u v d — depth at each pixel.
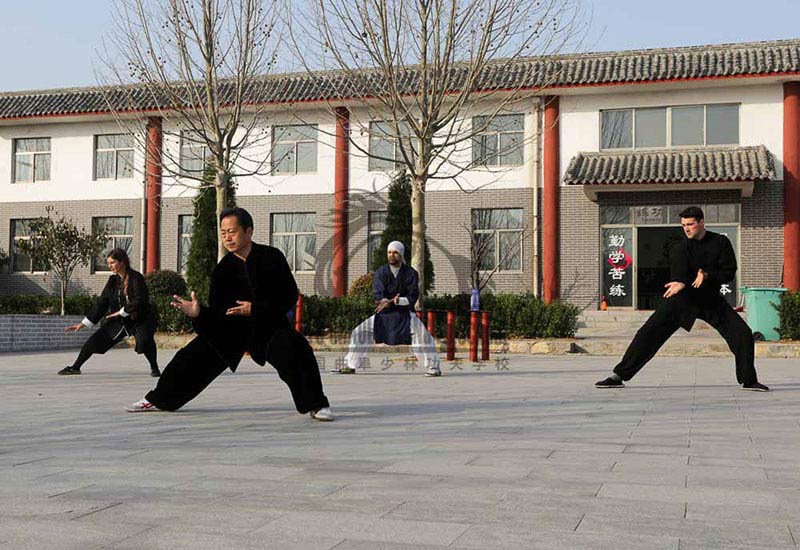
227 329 6.39
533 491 3.72
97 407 7.13
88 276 25.75
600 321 20.92
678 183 20.08
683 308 8.80
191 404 7.43
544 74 18.25
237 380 10.30
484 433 5.59
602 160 21.31
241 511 3.32
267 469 4.25
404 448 4.94
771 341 16.70
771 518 3.25
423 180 14.38
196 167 24.89
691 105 21.45
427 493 3.67
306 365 6.24
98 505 3.43
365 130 15.66
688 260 8.69
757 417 6.48
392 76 14.08
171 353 16.98
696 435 5.50
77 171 26.02
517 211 22.66
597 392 8.62
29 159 26.61
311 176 24.00
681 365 13.43
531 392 8.60
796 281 20.41
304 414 6.50
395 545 2.84
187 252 25.09
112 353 16.78
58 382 9.84
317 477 4.03
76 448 4.92
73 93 26.39
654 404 7.42
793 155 20.61
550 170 22.14
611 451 4.84
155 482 3.91
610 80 20.94
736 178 19.33
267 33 17.45
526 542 2.89
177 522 3.15
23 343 17.55
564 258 22.09
